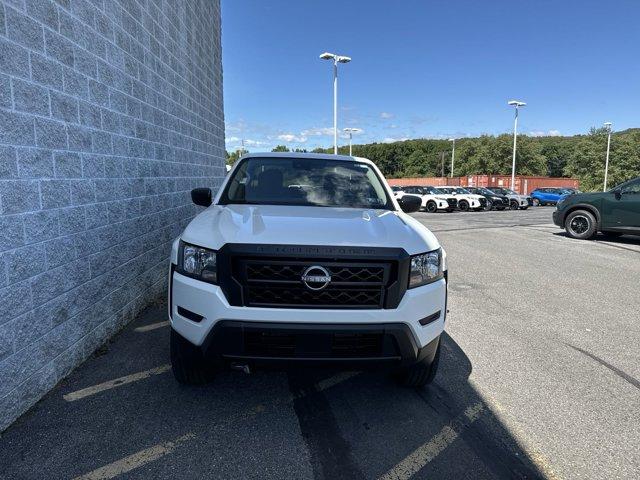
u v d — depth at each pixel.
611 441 2.61
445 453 2.46
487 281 6.74
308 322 2.44
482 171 80.38
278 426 2.68
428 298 2.67
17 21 2.64
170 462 2.31
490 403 3.03
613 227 11.09
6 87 2.53
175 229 6.12
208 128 8.49
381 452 2.45
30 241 2.75
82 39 3.46
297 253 2.44
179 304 2.65
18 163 2.63
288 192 3.71
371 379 3.35
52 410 2.76
